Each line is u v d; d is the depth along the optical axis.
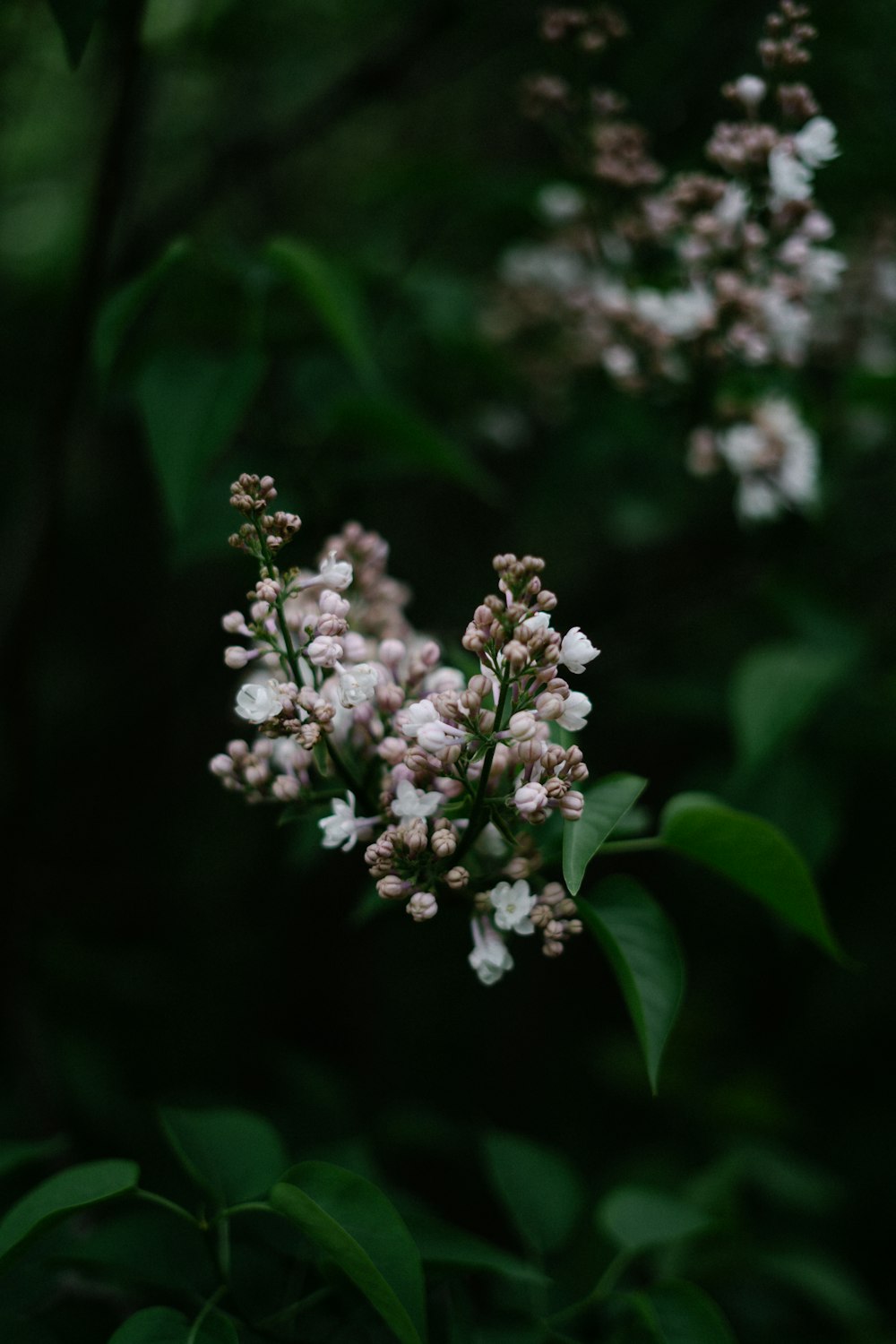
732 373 1.20
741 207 1.09
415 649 0.95
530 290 1.40
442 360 1.46
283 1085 1.39
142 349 1.19
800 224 1.09
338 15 1.60
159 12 1.37
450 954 1.94
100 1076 1.24
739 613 1.60
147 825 1.71
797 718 1.14
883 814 1.56
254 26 1.42
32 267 1.75
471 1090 1.76
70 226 1.60
